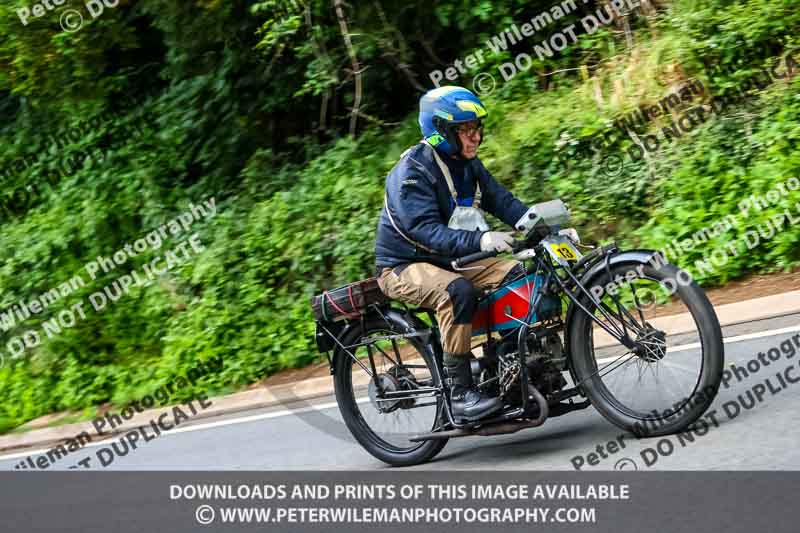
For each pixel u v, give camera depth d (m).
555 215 8.62
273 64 19.97
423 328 9.43
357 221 16.89
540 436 9.39
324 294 9.94
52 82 19.64
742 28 15.84
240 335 16.42
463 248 8.70
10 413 16.92
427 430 9.60
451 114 8.78
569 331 8.70
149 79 22.19
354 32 18.56
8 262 19.84
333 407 12.54
